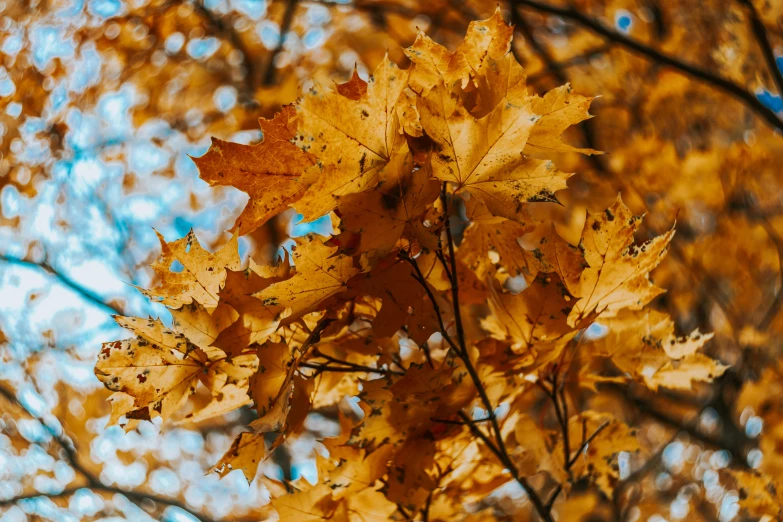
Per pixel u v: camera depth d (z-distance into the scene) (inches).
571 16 139.3
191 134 210.2
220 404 57.1
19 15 223.8
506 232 57.9
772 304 171.2
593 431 59.2
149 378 55.7
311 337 54.3
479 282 58.6
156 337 55.6
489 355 56.0
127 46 211.5
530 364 56.1
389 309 53.7
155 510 227.3
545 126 55.5
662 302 185.2
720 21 165.0
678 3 176.1
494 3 193.8
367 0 198.7
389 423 55.1
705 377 58.6
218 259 56.1
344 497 56.7
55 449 241.9
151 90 210.5
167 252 55.7
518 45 194.1
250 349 55.7
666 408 190.7
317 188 52.4
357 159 52.4
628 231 55.6
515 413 60.6
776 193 177.3
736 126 181.3
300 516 56.8
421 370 54.2
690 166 174.4
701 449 189.3
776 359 165.8
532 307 55.6
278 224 172.4
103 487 233.9
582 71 188.2
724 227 181.6
